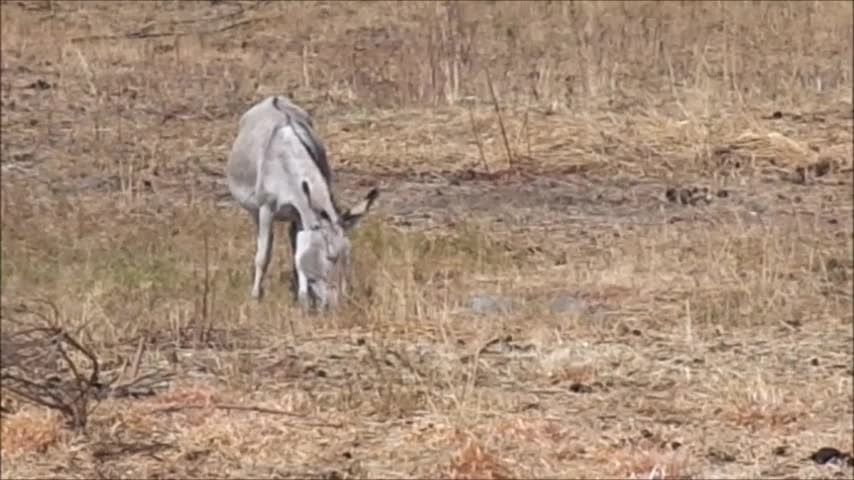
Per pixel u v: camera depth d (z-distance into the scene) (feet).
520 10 192.24
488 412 77.46
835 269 105.81
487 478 69.92
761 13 184.03
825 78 161.99
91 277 100.73
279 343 88.63
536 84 158.10
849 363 86.22
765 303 96.53
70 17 198.18
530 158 138.62
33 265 103.60
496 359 86.07
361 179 134.82
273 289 99.81
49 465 71.56
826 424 76.95
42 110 154.30
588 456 72.23
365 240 109.60
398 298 94.27
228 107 156.46
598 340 90.02
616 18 184.85
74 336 87.35
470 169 137.39
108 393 79.36
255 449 73.00
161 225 116.16
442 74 160.56
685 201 128.77
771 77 159.43
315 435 74.64
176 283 99.14
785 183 134.00
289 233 108.99
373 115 151.33
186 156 139.95
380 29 190.80
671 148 140.77
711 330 92.02
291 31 191.52
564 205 127.54
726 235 114.52
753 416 77.15
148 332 89.10
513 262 107.76
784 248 110.01
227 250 108.99
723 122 145.18
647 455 71.67
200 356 86.07
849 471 71.20
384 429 75.46
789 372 84.64
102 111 154.30
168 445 73.36
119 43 183.32
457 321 92.38
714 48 172.14
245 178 99.30
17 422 74.28
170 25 195.52
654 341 90.02
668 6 188.75
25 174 134.10
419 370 83.41
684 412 78.28
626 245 112.06
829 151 140.77
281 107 102.58
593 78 158.30
